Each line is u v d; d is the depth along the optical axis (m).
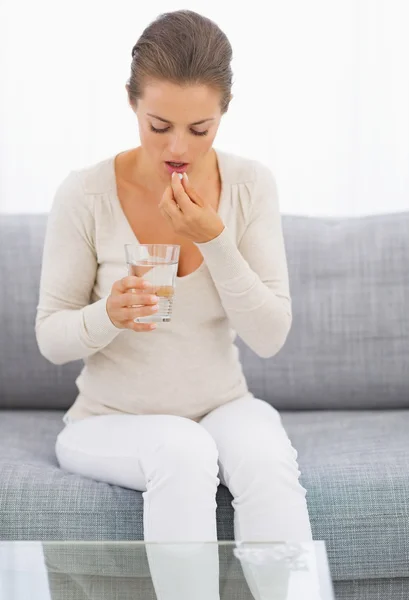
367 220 2.66
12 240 2.59
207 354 2.03
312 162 3.43
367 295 2.56
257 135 3.42
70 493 1.87
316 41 3.39
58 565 1.33
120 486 1.91
